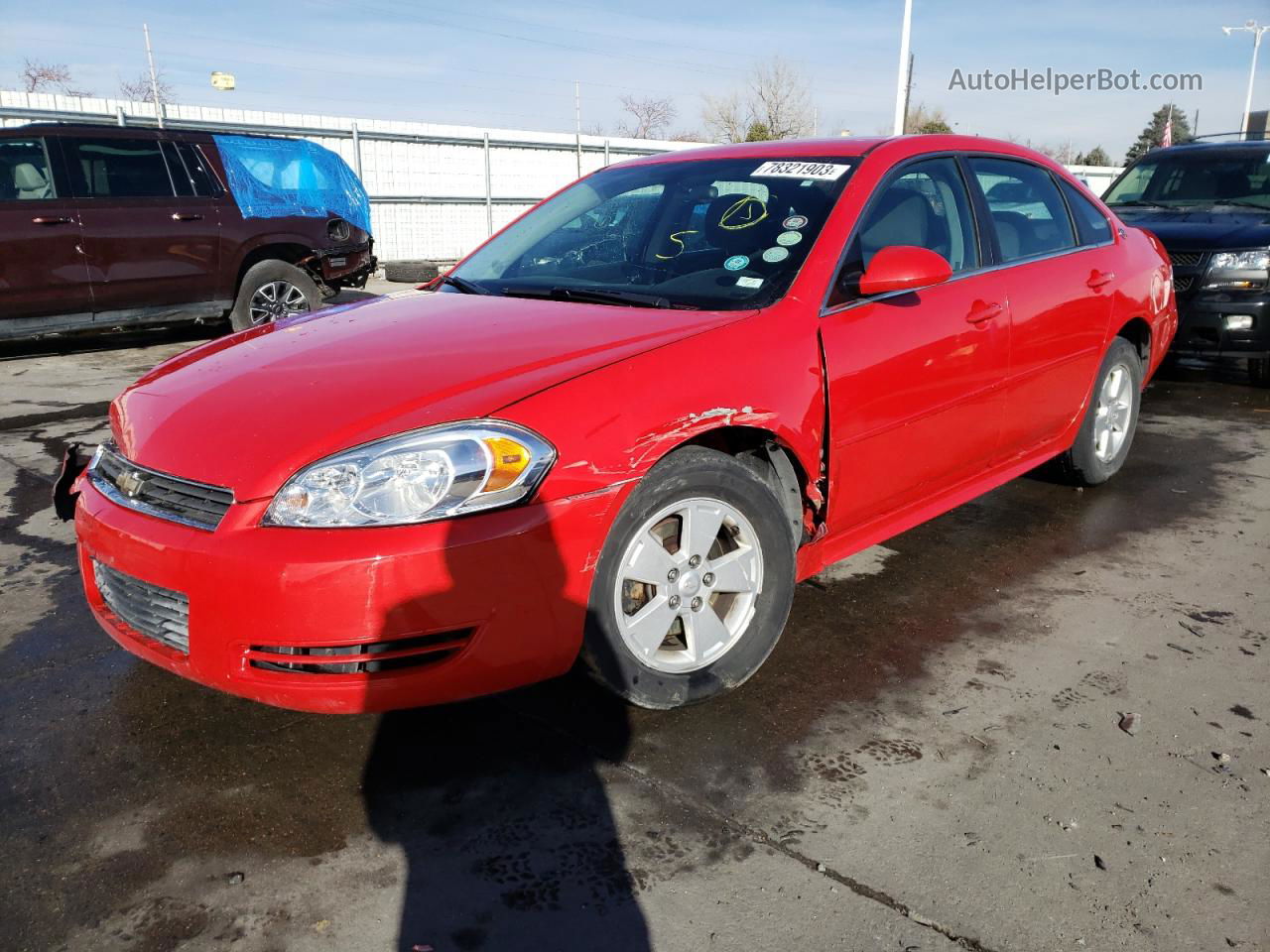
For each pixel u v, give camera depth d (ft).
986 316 11.11
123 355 28.04
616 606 7.93
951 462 11.16
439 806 7.40
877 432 9.83
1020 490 15.12
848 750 8.14
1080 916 6.30
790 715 8.67
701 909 6.35
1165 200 25.98
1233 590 11.44
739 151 11.91
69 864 6.77
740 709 8.77
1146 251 15.17
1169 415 20.54
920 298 10.41
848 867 6.74
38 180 25.14
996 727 8.49
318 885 6.57
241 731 8.40
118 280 26.25
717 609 8.90
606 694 8.88
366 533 6.89
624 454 7.61
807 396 8.91
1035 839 7.03
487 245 12.53
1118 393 14.79
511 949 6.03
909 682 9.26
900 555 12.44
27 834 7.07
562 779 7.73
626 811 7.34
